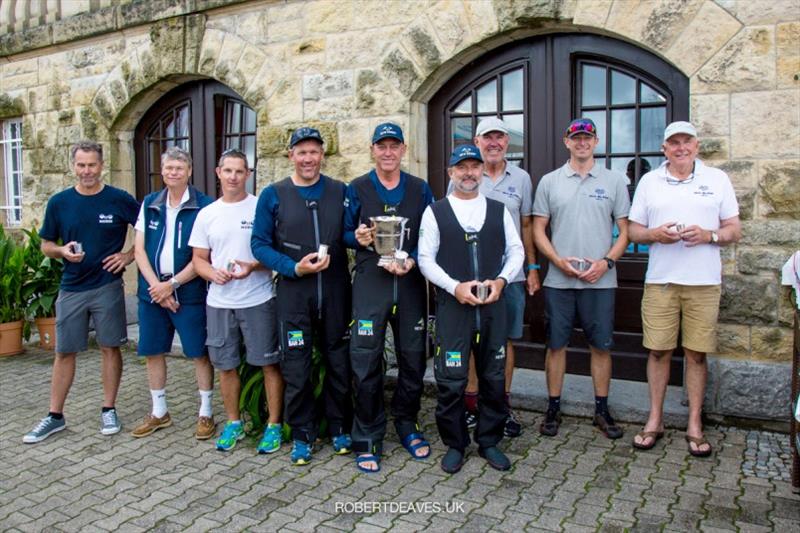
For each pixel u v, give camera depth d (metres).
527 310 5.38
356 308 3.86
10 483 3.81
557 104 5.14
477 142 4.28
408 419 4.08
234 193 4.12
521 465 3.86
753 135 4.23
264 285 4.13
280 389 4.20
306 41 5.84
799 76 4.10
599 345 4.16
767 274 4.25
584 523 3.21
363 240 3.70
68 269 4.46
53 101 7.75
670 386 4.85
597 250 4.09
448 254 3.72
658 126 4.87
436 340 3.83
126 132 7.48
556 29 5.00
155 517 3.38
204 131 7.02
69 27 7.37
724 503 3.36
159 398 4.56
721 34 4.28
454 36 5.19
